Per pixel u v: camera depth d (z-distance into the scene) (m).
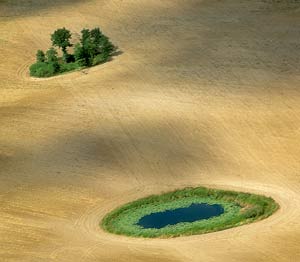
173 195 75.81
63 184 79.38
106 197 76.44
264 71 103.62
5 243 68.94
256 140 85.69
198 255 64.62
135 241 68.12
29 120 95.19
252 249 65.06
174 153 84.19
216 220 70.75
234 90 98.69
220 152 83.75
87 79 107.00
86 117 94.50
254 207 72.12
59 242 68.69
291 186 75.88
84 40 114.25
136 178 79.69
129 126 91.06
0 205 76.06
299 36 114.62
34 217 73.50
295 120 89.50
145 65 109.38
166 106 95.69
